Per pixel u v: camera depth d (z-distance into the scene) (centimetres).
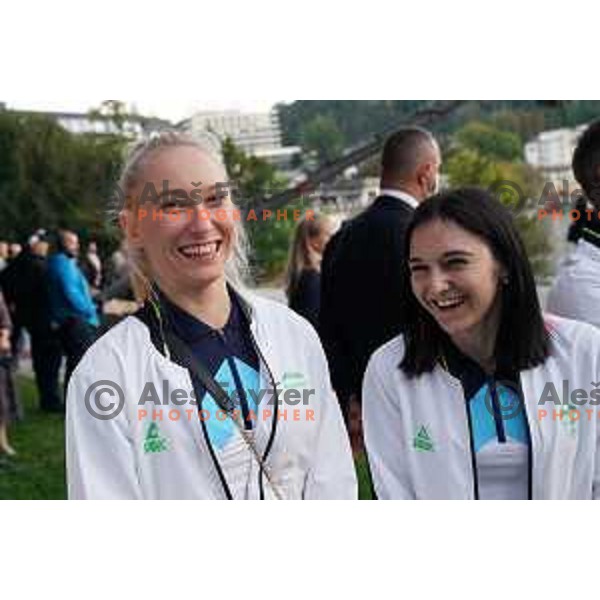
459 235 212
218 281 213
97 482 197
